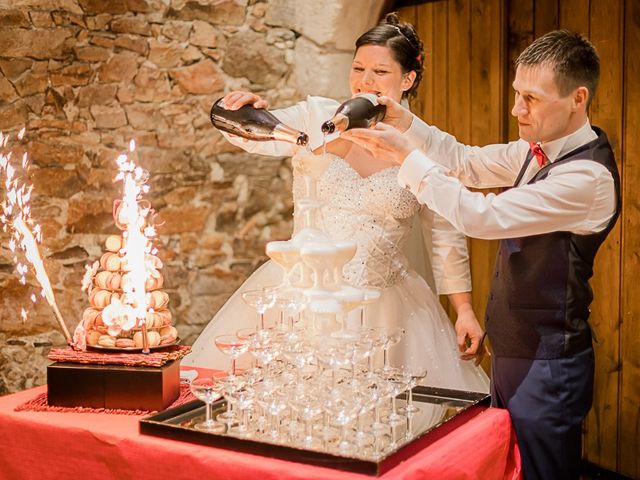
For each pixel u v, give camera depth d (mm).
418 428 1980
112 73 4336
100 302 2338
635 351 3461
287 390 2043
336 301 2004
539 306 2289
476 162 2740
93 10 4277
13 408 2215
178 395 2324
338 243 2070
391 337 2160
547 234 2279
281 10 4469
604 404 3609
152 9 4363
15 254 4211
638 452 3473
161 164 4453
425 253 3248
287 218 4621
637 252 3420
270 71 4512
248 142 2998
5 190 4184
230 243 4586
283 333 2215
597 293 3602
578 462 2334
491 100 3867
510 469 2266
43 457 2109
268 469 1781
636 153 3389
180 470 1892
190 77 4449
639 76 3348
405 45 2814
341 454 1754
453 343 3051
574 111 2287
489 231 2203
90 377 2207
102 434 2006
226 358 3068
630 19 3367
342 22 4328
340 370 2182
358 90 2848
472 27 3932
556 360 2275
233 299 3236
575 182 2189
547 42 2250
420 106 4234
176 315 4535
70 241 4324
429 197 2277
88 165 4340
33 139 4242
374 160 2953
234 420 2039
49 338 4289
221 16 4445
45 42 4219
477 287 4062
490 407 2256
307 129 3090
